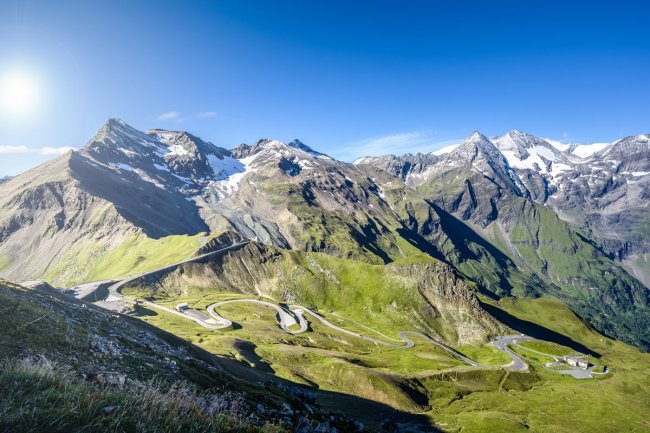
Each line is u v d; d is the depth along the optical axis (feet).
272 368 433.89
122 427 41.52
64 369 76.33
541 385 619.67
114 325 166.09
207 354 250.16
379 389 475.31
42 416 39.09
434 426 409.28
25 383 45.34
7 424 36.47
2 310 104.17
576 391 593.83
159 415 45.62
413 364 638.94
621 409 532.73
